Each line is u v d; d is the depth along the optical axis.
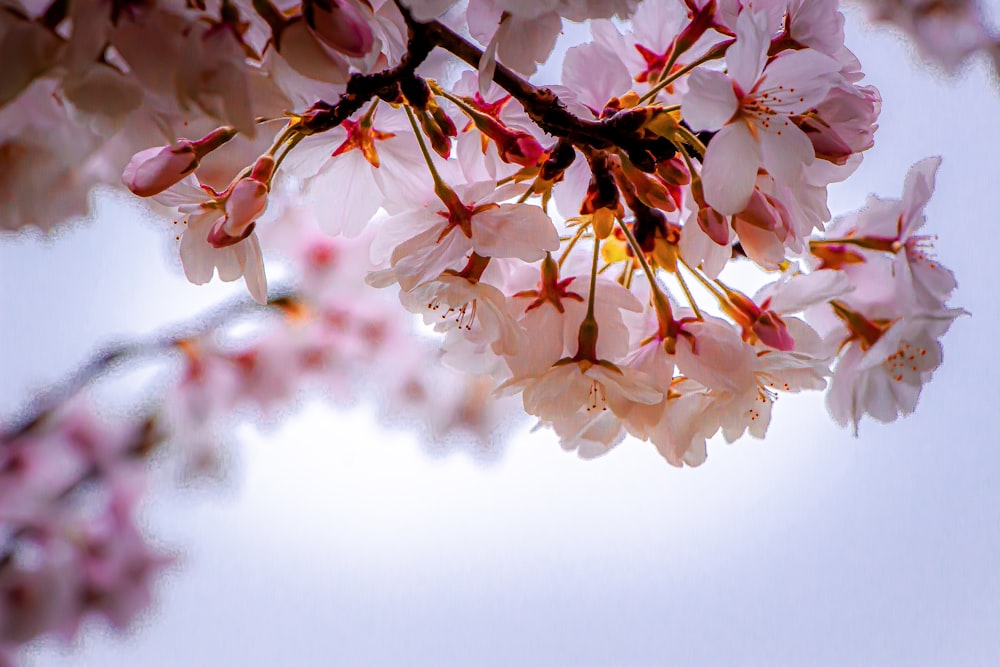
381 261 0.62
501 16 0.59
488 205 0.61
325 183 0.63
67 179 0.60
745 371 0.61
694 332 0.61
